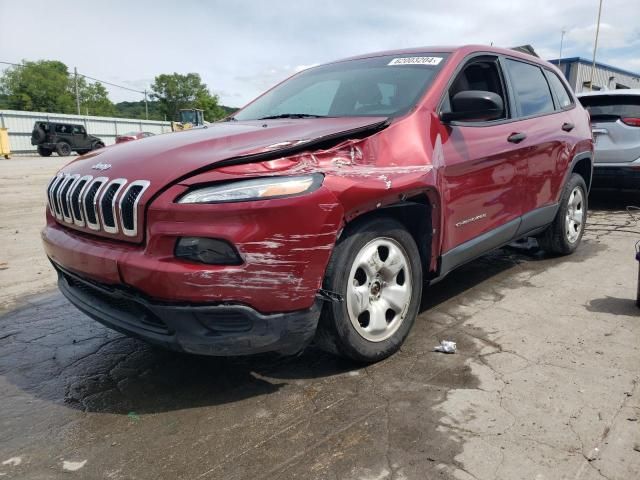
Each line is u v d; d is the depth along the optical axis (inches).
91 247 101.2
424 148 116.3
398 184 105.7
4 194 456.1
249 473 82.3
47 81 3191.4
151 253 91.5
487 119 123.3
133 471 84.4
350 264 103.6
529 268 184.2
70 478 83.4
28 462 87.8
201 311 89.8
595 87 1112.8
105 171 104.8
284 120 132.2
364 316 111.9
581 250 207.6
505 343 123.7
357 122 118.6
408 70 138.4
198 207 88.4
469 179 130.1
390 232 111.7
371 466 82.4
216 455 87.1
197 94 3966.5
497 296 156.2
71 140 1250.6
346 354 109.1
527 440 87.0
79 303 113.4
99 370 120.0
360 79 142.9
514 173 149.8
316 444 88.6
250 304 91.3
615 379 105.5
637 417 92.4
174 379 113.9
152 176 95.3
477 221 136.9
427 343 124.9
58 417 101.2
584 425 90.6
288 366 116.5
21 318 154.3
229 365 118.4
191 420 97.8
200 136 114.7
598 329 130.0
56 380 116.0
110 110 3722.9
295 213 91.3
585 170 203.9
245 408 100.9
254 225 89.1
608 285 163.2
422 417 94.8
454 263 131.2
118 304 104.2
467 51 144.4
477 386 104.6
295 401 102.2
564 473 79.1
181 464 85.4
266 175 91.5
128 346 132.6
